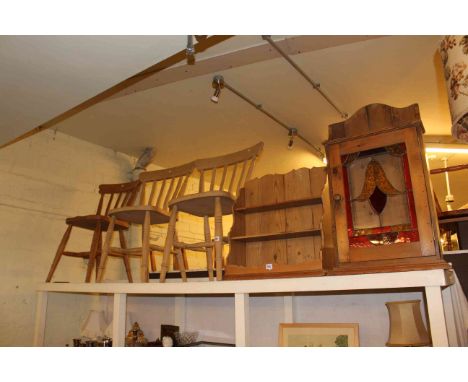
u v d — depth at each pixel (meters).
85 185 3.63
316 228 1.97
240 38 2.21
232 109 3.24
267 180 2.21
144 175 3.03
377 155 1.69
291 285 1.74
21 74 1.86
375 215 1.62
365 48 2.43
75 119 3.31
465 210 2.42
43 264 3.19
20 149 3.20
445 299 1.68
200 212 2.42
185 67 2.52
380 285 1.52
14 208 3.09
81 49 1.67
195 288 2.02
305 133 3.69
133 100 3.05
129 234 3.80
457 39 1.48
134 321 2.90
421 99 3.09
